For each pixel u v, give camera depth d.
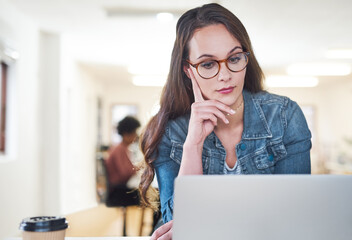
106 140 12.23
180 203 0.91
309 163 1.57
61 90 6.24
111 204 4.20
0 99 4.75
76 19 5.40
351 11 5.09
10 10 4.71
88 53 7.55
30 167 5.45
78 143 8.31
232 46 1.52
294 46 6.96
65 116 6.95
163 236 1.29
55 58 6.13
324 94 11.84
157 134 1.59
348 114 10.50
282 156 1.57
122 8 4.89
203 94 1.55
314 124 11.86
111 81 11.46
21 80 5.10
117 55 7.71
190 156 1.42
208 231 0.90
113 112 12.38
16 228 4.84
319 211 0.90
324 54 7.58
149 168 1.61
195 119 1.43
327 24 5.65
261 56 7.74
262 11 5.03
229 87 1.52
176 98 1.60
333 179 0.91
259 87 1.61
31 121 5.52
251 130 1.56
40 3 4.75
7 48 4.55
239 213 0.90
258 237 0.90
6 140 4.88
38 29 5.84
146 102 12.35
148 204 1.68
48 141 6.05
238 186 0.90
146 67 8.91
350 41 6.65
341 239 0.90
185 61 1.58
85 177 9.01
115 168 4.28
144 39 6.44
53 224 1.07
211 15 1.53
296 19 5.40
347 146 10.39
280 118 1.57
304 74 9.55
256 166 1.55
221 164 1.56
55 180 6.02
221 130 1.57
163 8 4.81
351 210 0.91
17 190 4.91
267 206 0.90
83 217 5.61
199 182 0.90
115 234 4.55
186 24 1.56
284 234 0.90
